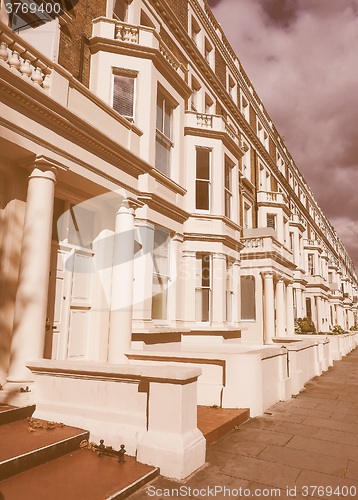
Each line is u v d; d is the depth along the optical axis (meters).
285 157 29.16
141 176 9.02
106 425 4.96
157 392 4.73
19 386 5.34
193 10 15.27
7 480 3.79
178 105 10.95
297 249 26.45
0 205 6.01
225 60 18.44
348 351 24.03
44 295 5.61
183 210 10.57
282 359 8.94
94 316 7.89
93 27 9.35
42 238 5.65
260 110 23.45
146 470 4.29
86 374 5.23
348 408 7.95
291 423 6.73
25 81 5.35
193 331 11.30
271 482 4.26
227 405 7.11
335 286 40.22
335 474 4.50
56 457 4.43
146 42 9.52
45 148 5.91
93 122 7.25
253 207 20.34
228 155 13.28
